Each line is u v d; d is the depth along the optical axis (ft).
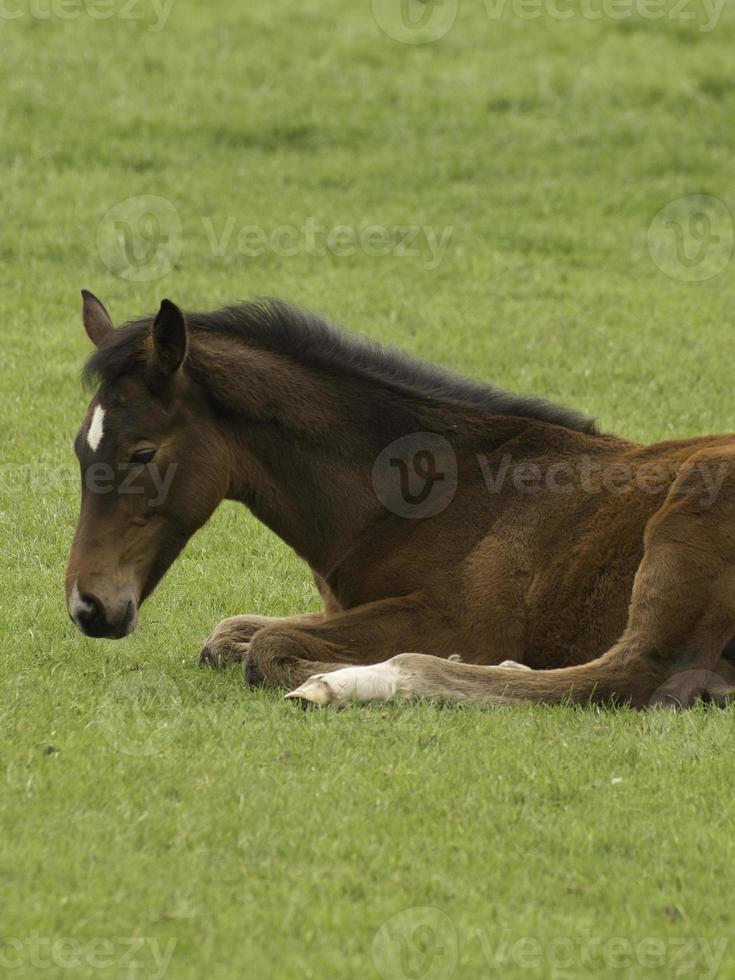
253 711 33.17
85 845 25.89
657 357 71.20
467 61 118.21
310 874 25.39
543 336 73.92
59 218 87.25
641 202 96.12
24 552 47.50
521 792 28.89
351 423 37.32
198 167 97.96
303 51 117.70
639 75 115.44
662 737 31.81
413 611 36.17
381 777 29.35
